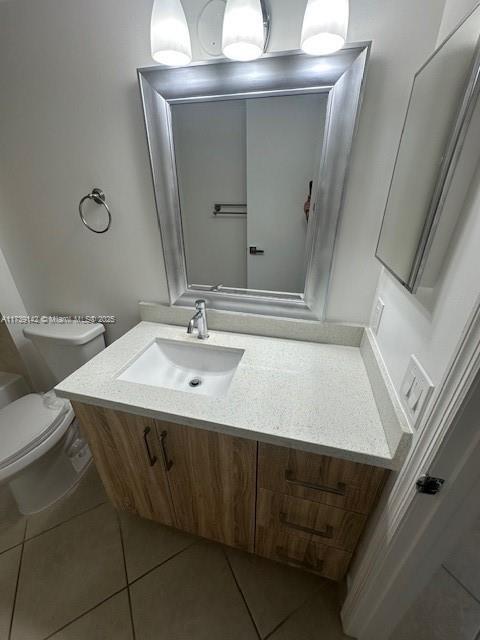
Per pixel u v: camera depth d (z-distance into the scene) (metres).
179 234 1.14
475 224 0.48
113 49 0.91
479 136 0.48
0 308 1.47
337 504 0.85
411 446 0.64
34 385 1.75
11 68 1.00
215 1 0.80
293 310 1.15
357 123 0.82
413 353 0.68
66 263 1.36
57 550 1.24
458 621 1.01
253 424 0.79
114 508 1.40
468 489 0.55
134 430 0.96
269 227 1.05
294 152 0.93
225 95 0.89
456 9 0.63
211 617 1.04
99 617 1.04
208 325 1.27
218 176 1.02
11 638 1.00
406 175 0.73
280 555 1.07
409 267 0.66
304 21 0.68
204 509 1.07
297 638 0.99
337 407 0.85
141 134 1.01
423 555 0.67
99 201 1.15
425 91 0.66
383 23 0.74
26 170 1.18
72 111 1.03
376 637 0.92
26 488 1.33
